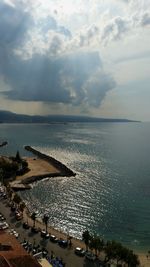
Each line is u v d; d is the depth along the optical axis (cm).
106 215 17075
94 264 11069
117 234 14750
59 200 19462
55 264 10688
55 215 16838
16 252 10019
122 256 10925
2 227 13512
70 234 14462
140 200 19788
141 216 17012
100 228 15362
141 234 14800
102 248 11569
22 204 16362
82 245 12694
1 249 10256
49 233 13612
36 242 12544
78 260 11312
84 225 15675
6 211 15762
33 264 9350
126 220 16438
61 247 12281
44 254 11312
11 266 8888
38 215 16650
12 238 11638
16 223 14338
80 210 17762
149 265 11762
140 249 13338
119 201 19538
